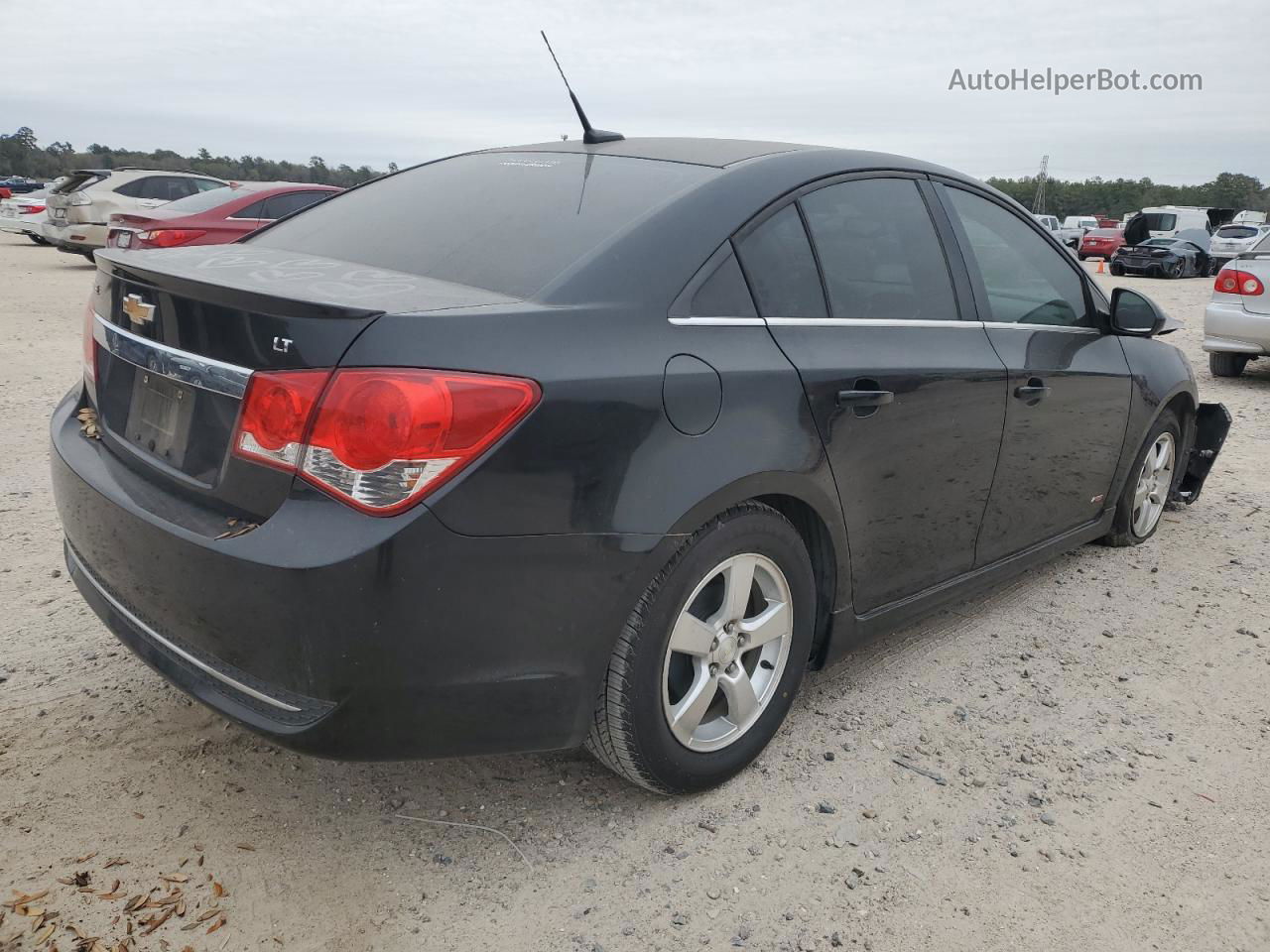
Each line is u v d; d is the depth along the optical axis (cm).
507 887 224
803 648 273
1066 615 386
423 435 188
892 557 297
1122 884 234
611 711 230
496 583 201
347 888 221
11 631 328
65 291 1300
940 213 323
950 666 339
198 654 211
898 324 292
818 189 282
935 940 214
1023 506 353
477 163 313
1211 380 933
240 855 229
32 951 197
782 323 258
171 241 1020
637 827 246
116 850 227
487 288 228
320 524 190
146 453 230
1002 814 258
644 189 260
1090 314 392
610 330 220
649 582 223
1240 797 270
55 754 261
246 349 201
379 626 191
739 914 219
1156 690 329
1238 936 219
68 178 1606
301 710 197
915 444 290
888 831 249
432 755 209
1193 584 422
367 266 250
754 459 238
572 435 206
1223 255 2625
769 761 277
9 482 482
